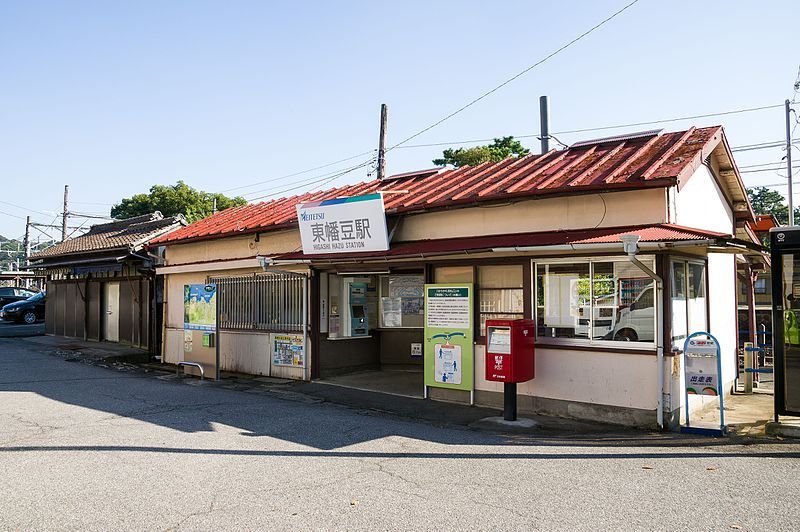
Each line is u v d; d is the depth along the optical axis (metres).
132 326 19.61
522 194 9.30
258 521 4.87
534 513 5.03
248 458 6.75
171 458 6.74
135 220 24.03
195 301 14.04
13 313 29.69
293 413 9.38
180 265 15.67
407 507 5.18
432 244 10.34
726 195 11.95
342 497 5.44
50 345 20.16
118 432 8.02
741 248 8.08
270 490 5.64
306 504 5.26
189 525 4.78
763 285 21.98
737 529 4.67
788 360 8.03
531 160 11.77
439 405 10.07
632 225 8.58
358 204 10.83
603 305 8.77
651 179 8.15
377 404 10.20
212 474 6.13
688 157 8.75
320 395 11.05
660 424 8.13
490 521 4.86
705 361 8.06
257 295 13.93
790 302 8.06
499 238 9.55
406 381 12.48
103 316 21.31
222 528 4.72
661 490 5.61
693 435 7.96
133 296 19.61
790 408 8.00
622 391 8.49
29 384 12.15
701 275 10.24
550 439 7.77
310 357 12.71
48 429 8.18
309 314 12.79
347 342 13.45
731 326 12.48
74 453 6.94
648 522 4.82
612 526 4.75
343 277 13.41
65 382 12.47
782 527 4.70
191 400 10.52
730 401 10.91
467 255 9.42
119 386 12.05
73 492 5.56
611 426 8.50
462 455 6.91
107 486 5.74
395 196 12.22
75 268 20.91
